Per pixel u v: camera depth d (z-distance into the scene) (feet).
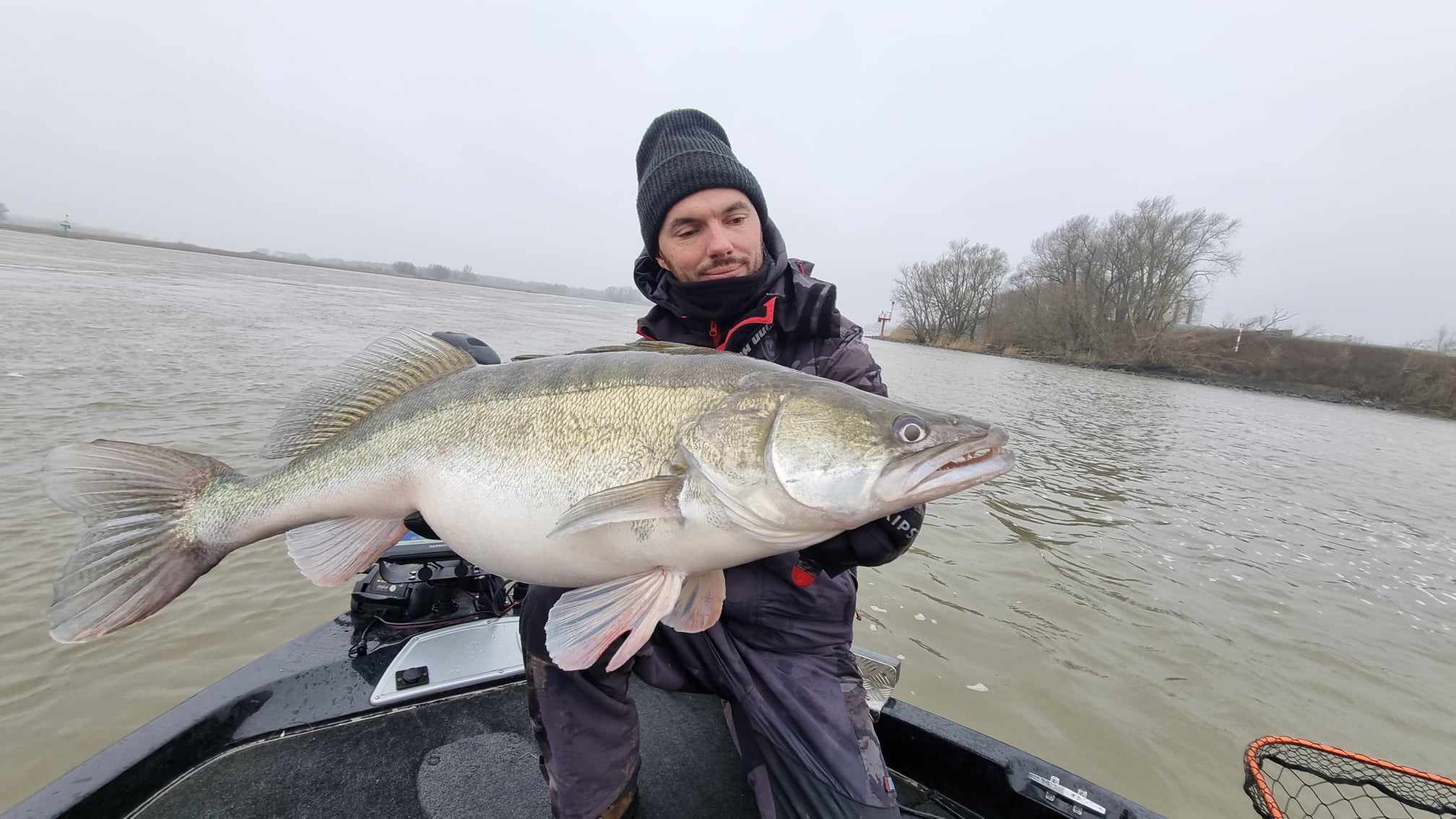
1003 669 16.17
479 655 9.57
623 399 6.50
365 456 7.05
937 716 8.79
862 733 6.90
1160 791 12.46
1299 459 52.60
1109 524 28.99
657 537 6.18
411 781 7.62
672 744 9.02
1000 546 25.00
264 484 7.04
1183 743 13.84
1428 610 22.00
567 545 6.31
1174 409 82.38
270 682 8.62
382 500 7.10
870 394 6.71
